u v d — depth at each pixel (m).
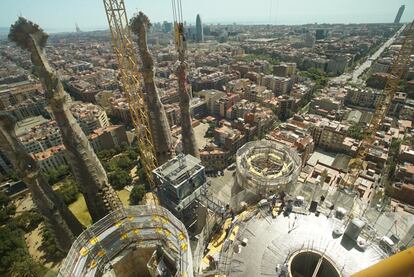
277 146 59.88
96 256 26.95
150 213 30.59
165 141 60.28
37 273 94.50
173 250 27.58
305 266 30.98
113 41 63.66
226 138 156.88
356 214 40.00
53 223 42.62
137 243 29.23
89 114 196.75
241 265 29.88
